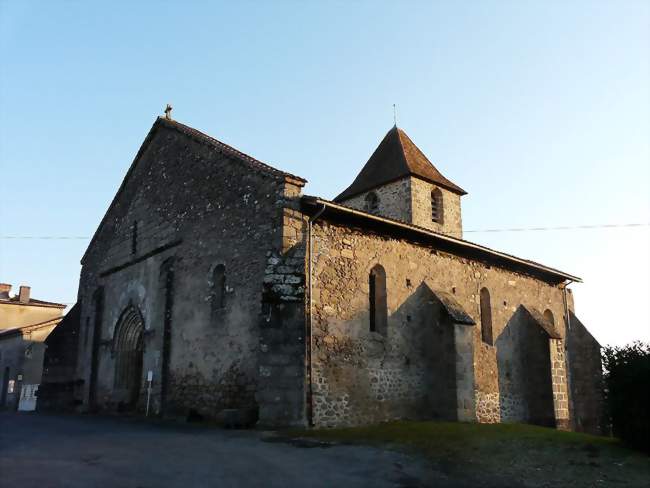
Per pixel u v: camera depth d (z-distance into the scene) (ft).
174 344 54.90
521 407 62.95
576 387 72.84
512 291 66.74
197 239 55.36
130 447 33.60
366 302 49.75
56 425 47.75
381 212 80.07
